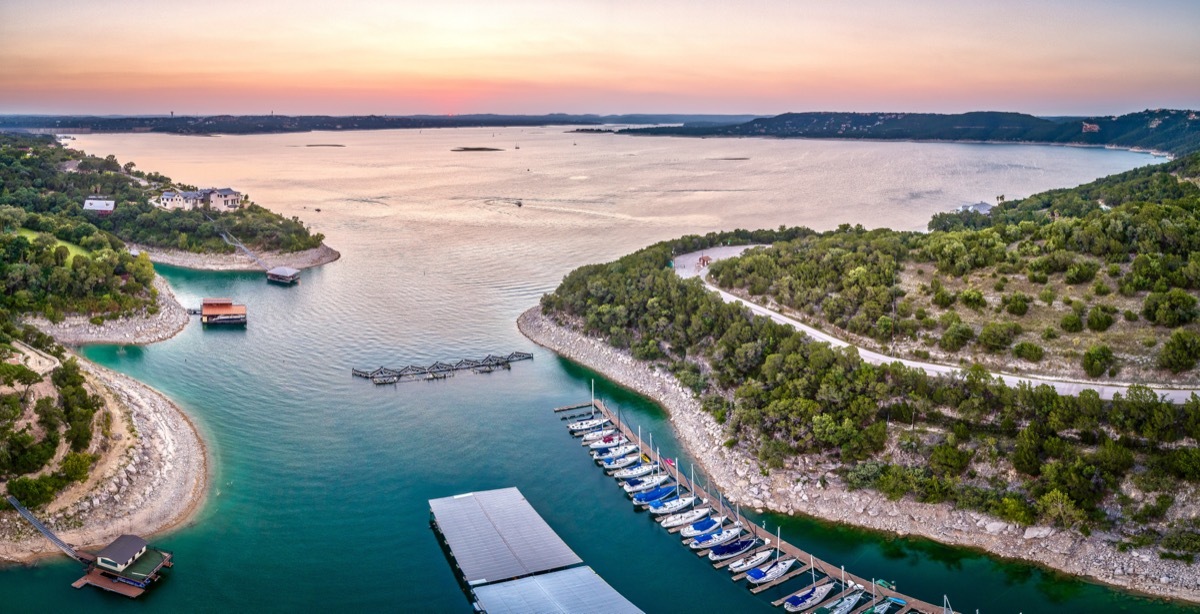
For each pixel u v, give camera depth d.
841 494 126.56
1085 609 102.88
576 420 159.00
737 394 150.00
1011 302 154.25
